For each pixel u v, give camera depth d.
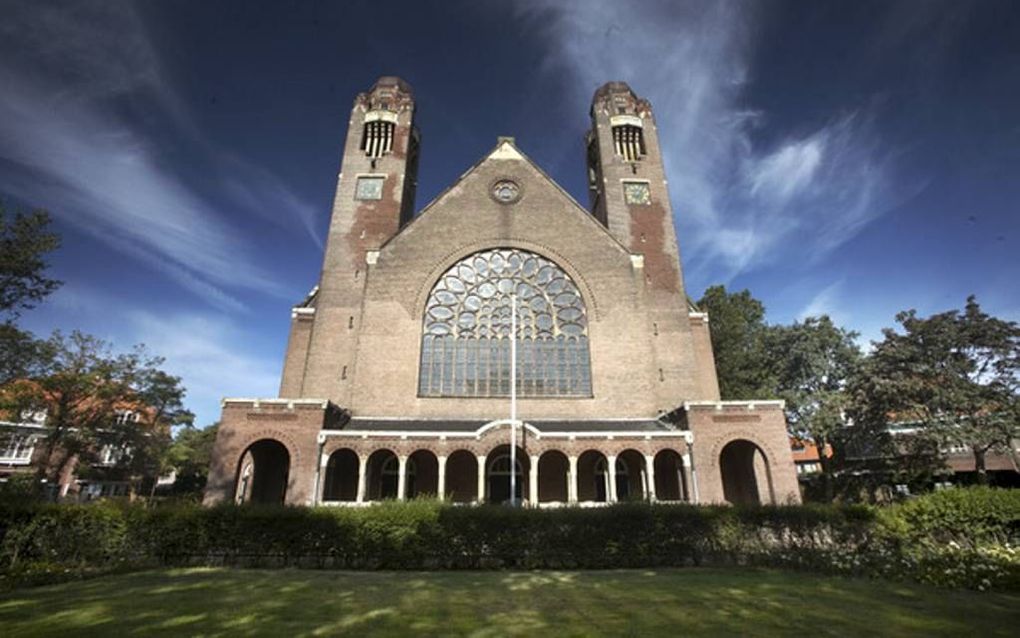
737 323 62.28
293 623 10.48
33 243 30.03
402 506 19.80
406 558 18.83
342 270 41.66
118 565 17.86
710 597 13.01
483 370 38.69
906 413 44.62
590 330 39.81
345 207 44.22
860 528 20.39
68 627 10.21
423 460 35.06
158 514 19.67
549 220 42.97
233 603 12.36
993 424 38.72
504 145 45.62
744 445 36.31
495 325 39.97
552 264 41.94
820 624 10.38
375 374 37.50
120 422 56.06
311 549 19.12
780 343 58.16
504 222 42.72
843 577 16.17
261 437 30.41
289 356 40.44
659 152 49.00
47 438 50.84
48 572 16.28
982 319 42.09
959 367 42.00
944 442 39.97
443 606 12.05
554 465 35.34
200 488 79.19
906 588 14.33
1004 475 49.97
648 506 20.05
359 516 19.36
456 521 19.34
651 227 45.31
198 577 16.20
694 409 32.94
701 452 32.12
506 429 31.86
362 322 38.81
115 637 9.52
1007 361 40.38
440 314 40.09
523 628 10.12
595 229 42.72
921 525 20.84
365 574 17.03
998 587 14.27
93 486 65.56
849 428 49.06
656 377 39.59
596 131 51.19
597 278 41.16
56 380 48.19
